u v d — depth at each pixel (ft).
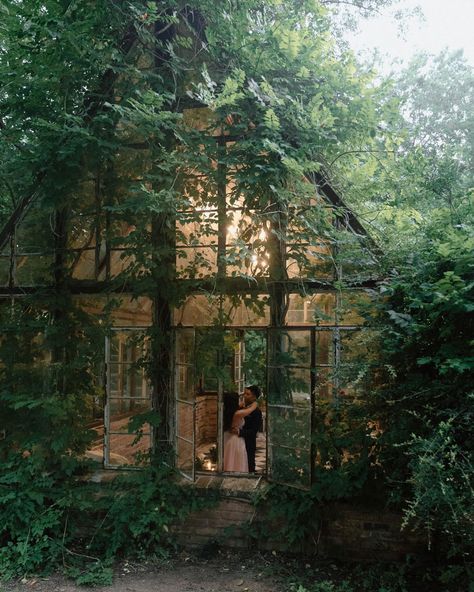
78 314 19.97
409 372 14.76
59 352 20.21
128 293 19.65
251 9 18.17
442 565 15.69
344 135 17.16
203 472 19.42
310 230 17.30
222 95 15.34
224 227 18.88
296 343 17.26
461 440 12.41
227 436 23.99
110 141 18.22
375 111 16.97
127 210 19.31
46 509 18.04
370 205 18.88
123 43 19.13
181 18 19.84
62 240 20.66
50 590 15.55
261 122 16.85
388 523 16.70
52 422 19.10
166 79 19.11
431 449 11.56
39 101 17.34
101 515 18.66
